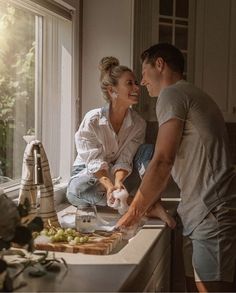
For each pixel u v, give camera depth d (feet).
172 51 6.63
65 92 9.12
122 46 9.31
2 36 7.79
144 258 5.26
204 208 6.05
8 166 7.93
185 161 6.17
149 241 5.96
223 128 6.23
